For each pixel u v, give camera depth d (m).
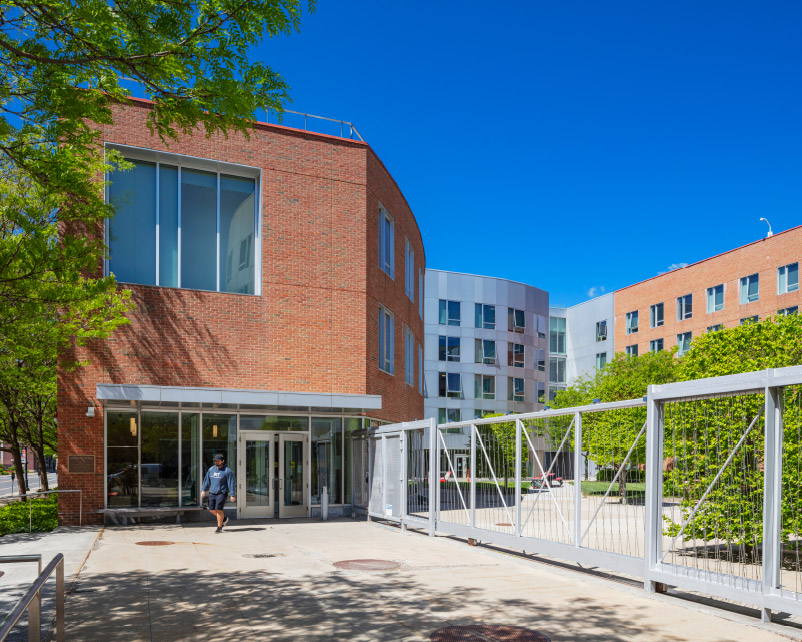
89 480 16.34
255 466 18.28
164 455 17.16
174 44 5.80
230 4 5.69
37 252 7.49
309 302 19.03
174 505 17.11
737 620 7.05
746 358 11.66
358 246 19.94
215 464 15.54
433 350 53.94
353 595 8.23
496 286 57.19
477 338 55.66
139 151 17.56
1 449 24.53
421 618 7.11
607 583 9.02
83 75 6.51
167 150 17.72
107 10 5.59
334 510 18.95
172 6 5.78
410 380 26.78
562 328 64.50
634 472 10.98
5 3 5.74
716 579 7.70
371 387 20.12
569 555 10.01
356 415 19.69
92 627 6.75
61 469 16.16
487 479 13.50
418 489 15.76
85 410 16.39
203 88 6.09
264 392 16.95
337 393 19.00
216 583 9.02
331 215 19.61
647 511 8.55
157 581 9.16
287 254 18.91
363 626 6.78
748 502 9.68
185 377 17.33
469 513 14.53
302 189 19.28
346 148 20.02
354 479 19.22
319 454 19.12
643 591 8.51
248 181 18.89
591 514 16.11
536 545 10.83
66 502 16.16
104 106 6.75
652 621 7.00
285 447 18.72
